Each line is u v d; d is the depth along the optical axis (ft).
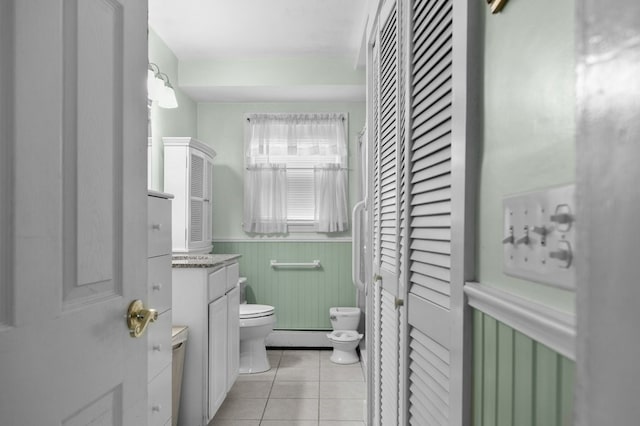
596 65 0.69
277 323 14.58
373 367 8.00
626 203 0.62
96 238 3.10
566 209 1.77
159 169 11.02
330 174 14.43
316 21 10.39
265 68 12.88
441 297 3.59
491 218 2.57
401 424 4.97
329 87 13.04
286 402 9.96
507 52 2.40
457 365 2.93
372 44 8.25
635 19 0.61
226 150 14.66
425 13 4.05
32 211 2.49
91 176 3.04
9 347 2.31
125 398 3.43
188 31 10.93
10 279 2.34
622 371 0.63
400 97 5.36
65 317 2.73
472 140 2.81
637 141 0.60
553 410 1.89
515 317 2.15
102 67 3.18
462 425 2.83
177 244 11.12
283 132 14.60
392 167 5.98
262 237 14.65
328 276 14.65
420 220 4.20
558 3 1.90
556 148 1.90
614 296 0.65
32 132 2.50
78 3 2.90
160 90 10.19
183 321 8.20
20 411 2.37
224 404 9.86
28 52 2.47
